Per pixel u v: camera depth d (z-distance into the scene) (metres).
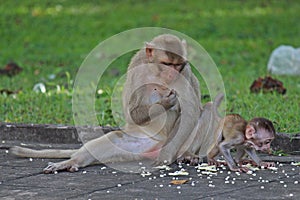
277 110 14.17
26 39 26.42
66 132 12.84
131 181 9.75
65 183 9.65
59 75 20.16
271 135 10.40
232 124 10.48
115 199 8.71
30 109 14.80
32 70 21.09
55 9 31.25
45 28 28.05
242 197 8.72
